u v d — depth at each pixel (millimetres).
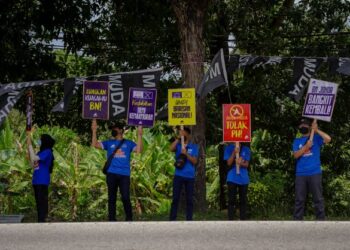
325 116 11070
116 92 12797
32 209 22547
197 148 11688
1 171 22359
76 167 22500
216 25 18672
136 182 23031
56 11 17188
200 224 8648
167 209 22672
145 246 7816
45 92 18609
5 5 16594
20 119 26344
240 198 11734
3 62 16766
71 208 21781
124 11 18484
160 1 17844
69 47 18250
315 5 19297
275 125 19812
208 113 18734
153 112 11898
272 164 21219
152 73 12852
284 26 20016
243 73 19203
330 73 12898
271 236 8156
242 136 11602
